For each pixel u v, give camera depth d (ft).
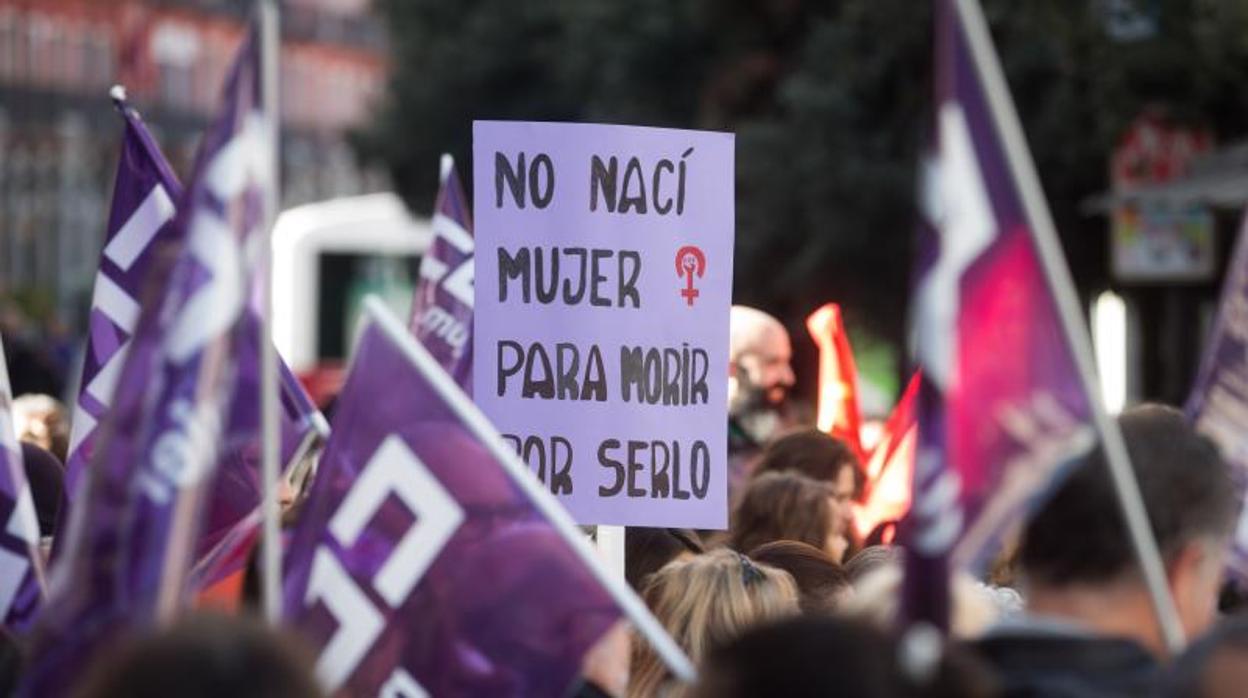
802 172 154.61
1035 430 26.78
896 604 27.55
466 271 53.11
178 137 468.34
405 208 243.40
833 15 172.14
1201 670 24.30
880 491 55.36
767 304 161.99
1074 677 25.77
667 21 192.34
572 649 28.45
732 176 45.70
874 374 159.33
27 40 422.41
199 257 26.53
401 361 28.86
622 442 45.21
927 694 21.22
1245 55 118.73
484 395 45.19
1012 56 136.98
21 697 26.11
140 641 20.07
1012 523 26.78
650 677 38.70
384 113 243.60
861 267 156.56
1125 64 121.19
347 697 28.71
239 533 32.91
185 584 26.30
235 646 19.99
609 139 45.29
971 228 26.58
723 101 183.32
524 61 233.96
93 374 40.09
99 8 442.91
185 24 473.26
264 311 27.17
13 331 124.26
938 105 26.55
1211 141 121.39
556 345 45.16
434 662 28.60
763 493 49.57
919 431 25.91
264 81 26.81
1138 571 26.78
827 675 21.09
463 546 28.63
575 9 201.26
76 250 435.53
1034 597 27.17
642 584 44.86
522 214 45.19
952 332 26.40
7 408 33.50
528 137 45.16
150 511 26.13
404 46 242.58
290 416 36.27
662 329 45.42
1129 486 26.68
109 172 444.55
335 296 222.28
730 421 61.77
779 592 38.99
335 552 28.89
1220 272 119.14
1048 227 26.63
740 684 21.26
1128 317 143.74
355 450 28.91
